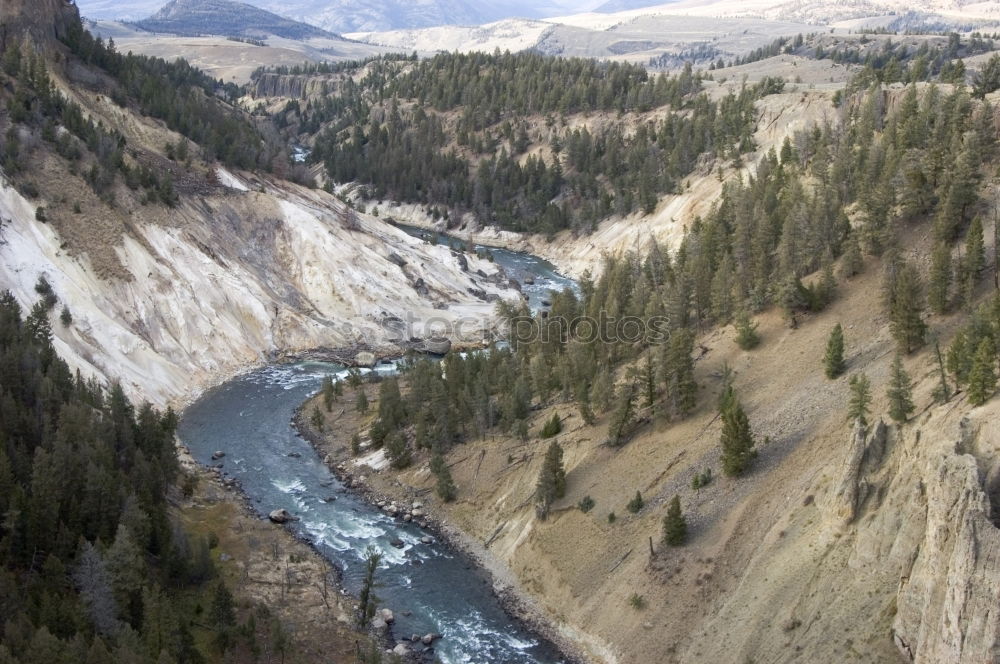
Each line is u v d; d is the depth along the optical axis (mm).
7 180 111562
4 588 51094
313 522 77750
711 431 72188
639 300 99812
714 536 61906
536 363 93500
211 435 96125
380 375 116062
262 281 132250
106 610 54094
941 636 43750
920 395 60188
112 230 118188
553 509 72438
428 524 78000
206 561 64562
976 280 72750
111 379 100750
